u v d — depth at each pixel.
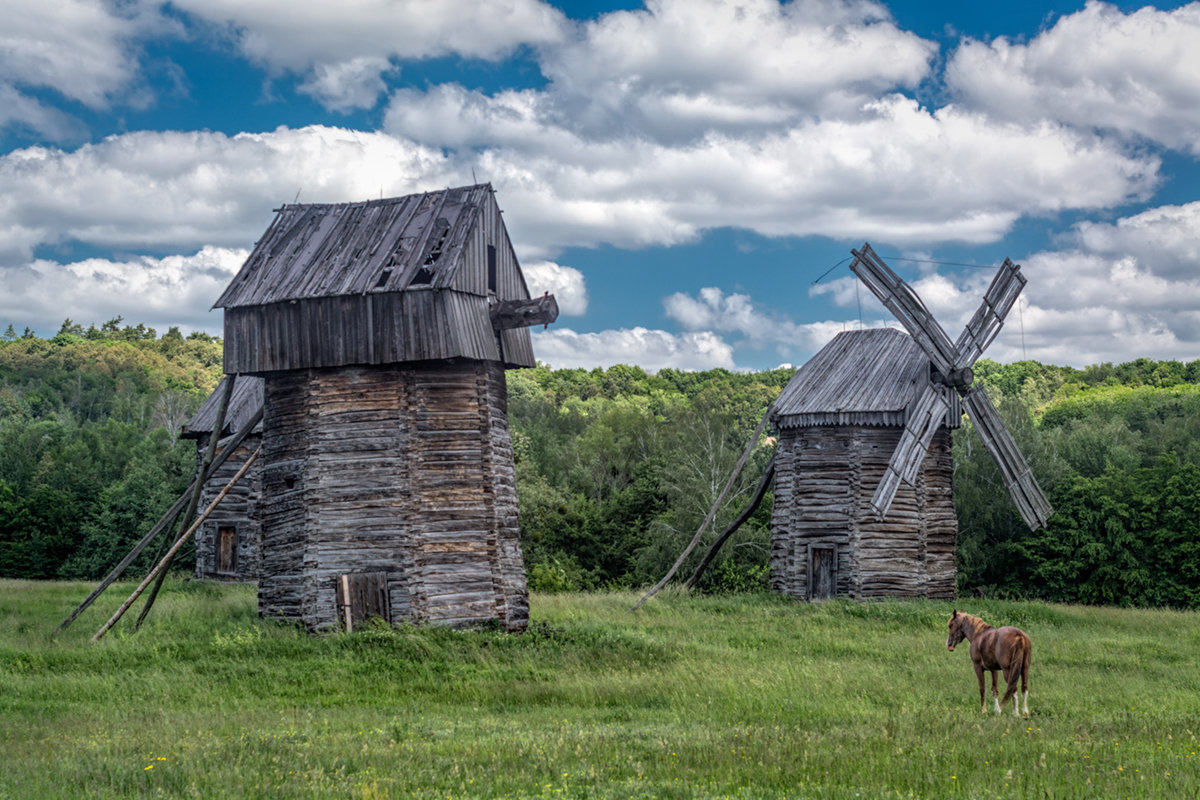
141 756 14.30
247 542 45.00
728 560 59.00
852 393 42.97
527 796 12.09
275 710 19.89
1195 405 96.44
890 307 41.94
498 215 33.94
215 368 191.62
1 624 30.52
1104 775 13.11
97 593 31.27
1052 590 53.31
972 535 56.75
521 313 31.78
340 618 29.20
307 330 31.03
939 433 43.69
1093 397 116.88
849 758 14.09
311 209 34.84
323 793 12.15
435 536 30.16
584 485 85.06
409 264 30.95
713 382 158.38
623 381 157.25
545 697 21.59
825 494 42.88
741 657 27.03
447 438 30.84
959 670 24.83
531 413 112.94
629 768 13.70
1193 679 24.52
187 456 79.75
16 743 15.64
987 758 14.18
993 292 43.66
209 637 28.34
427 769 13.48
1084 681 23.70
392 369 30.80
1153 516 51.72
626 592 46.75
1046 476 57.69
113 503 71.69
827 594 42.50
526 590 32.44
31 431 98.56
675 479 69.44
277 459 31.98
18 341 174.12
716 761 13.96
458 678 23.75
